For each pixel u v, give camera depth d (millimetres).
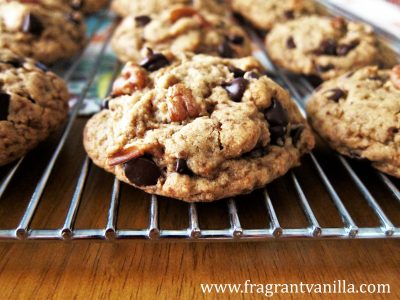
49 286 127
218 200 156
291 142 162
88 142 163
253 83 159
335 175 172
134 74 163
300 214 150
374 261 140
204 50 232
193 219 135
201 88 157
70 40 250
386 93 176
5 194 155
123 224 146
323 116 182
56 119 179
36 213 149
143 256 139
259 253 142
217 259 139
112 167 151
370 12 273
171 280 131
